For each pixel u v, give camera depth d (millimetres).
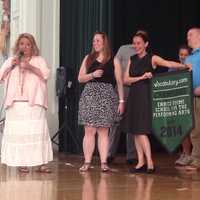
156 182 4832
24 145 5340
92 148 5652
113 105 5500
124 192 4293
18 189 4457
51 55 8109
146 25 7887
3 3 9164
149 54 5418
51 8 8141
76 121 7695
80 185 4652
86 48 7570
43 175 5309
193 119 5125
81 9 7691
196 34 5555
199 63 5496
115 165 6199
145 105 5363
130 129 5465
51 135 8055
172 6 8078
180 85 5195
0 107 8797
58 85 7805
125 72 5664
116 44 7605
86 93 5500
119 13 7648
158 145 8023
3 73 5402
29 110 5332
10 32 8969
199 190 4406
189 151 6230
